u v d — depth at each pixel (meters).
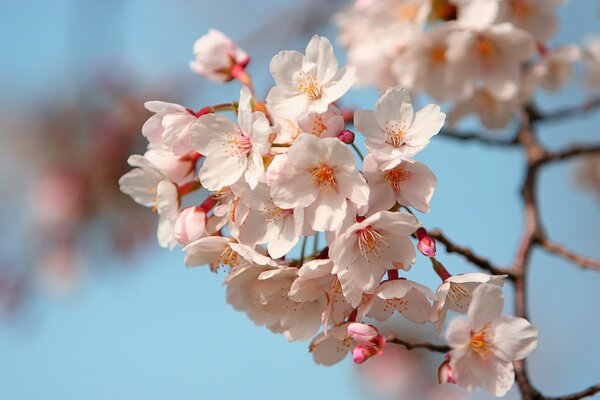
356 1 1.03
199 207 0.82
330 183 0.80
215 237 0.81
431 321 0.80
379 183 0.81
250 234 0.81
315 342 0.81
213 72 0.88
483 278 0.80
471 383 0.80
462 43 0.94
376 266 0.80
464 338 0.80
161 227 0.84
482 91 0.97
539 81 0.96
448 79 0.95
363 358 0.80
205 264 0.83
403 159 0.80
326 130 0.81
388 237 0.80
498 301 0.80
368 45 0.99
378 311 0.81
